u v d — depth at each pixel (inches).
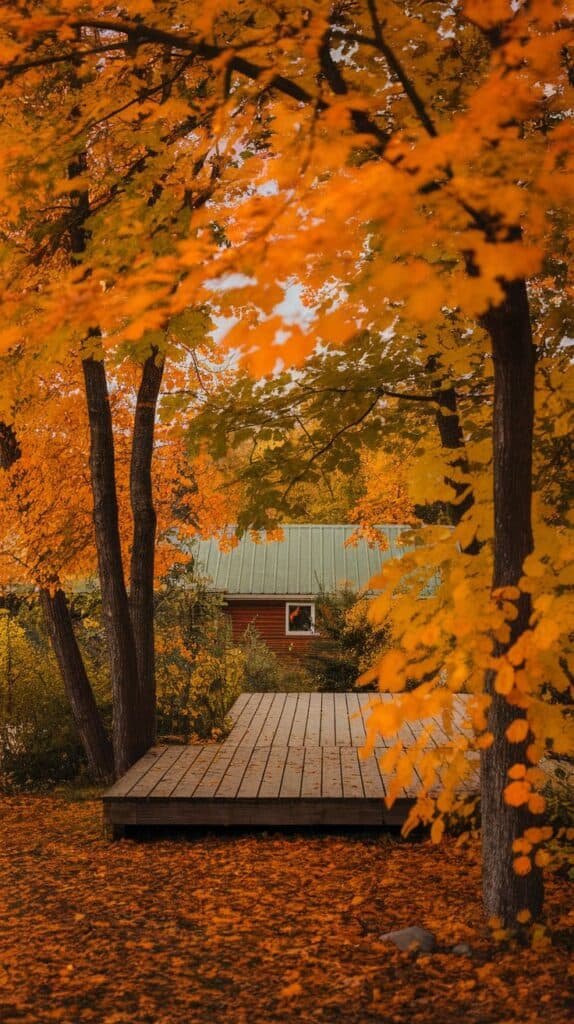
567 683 158.7
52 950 185.8
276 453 236.4
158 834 287.9
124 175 202.4
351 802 272.1
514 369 170.2
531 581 146.8
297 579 958.4
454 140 106.7
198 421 230.7
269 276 101.3
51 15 144.1
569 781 236.8
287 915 204.4
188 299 109.9
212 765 320.5
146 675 373.4
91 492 409.7
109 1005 156.4
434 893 214.7
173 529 544.1
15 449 417.7
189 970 172.6
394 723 140.3
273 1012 151.6
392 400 244.2
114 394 425.1
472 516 181.2
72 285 129.7
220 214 132.9
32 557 398.0
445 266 173.9
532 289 233.3
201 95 201.8
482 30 138.1
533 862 178.2
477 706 146.7
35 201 190.5
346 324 91.5
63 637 413.4
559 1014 143.9
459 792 268.2
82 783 411.8
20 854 275.7
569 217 180.2
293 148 127.3
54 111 189.3
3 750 426.6
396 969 167.3
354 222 130.4
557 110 167.2
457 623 144.5
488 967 164.1
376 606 160.7
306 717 414.9
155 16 162.4
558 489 209.6
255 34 146.4
